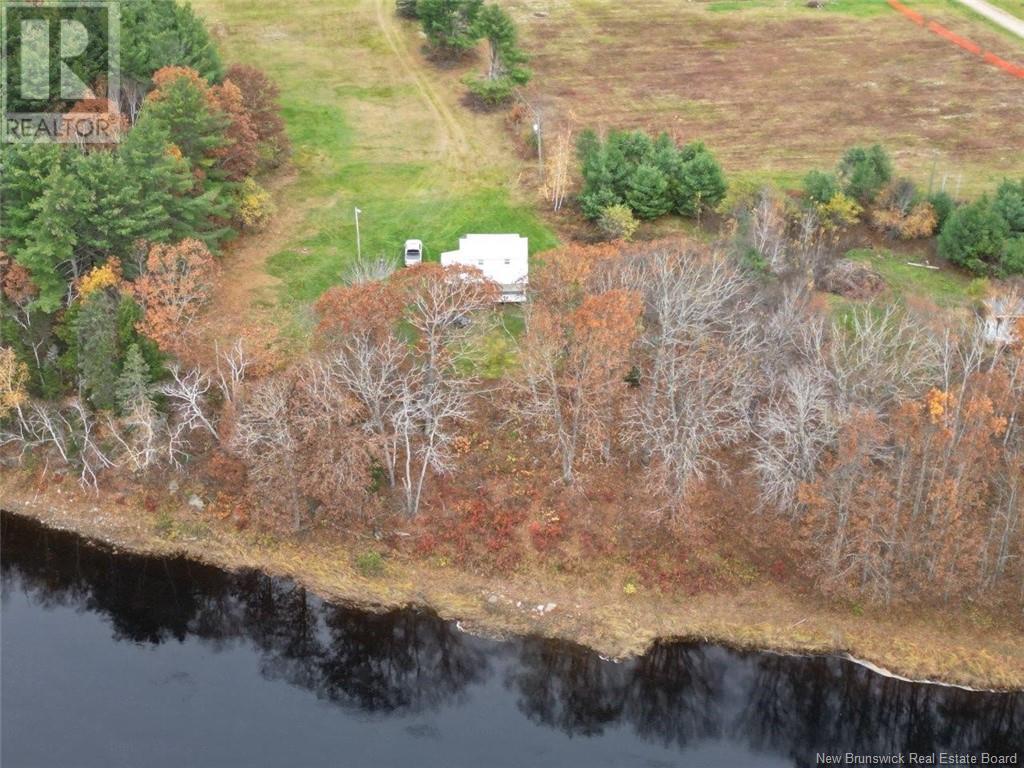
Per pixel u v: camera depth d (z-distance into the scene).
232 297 78.31
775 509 62.69
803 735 56.25
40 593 63.41
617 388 63.66
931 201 88.31
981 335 66.50
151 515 66.69
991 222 81.69
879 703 57.22
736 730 56.53
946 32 131.50
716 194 88.81
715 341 64.62
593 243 86.88
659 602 61.12
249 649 60.69
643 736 56.12
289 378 65.50
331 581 63.06
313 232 87.38
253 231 86.31
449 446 66.88
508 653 59.88
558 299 67.50
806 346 63.53
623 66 121.12
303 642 60.84
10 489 68.69
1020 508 57.78
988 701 56.69
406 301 66.06
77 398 67.81
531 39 126.75
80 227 71.44
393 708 57.34
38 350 69.88
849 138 106.00
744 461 65.94
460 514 64.56
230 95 84.88
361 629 61.22
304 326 74.38
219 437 65.69
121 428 67.12
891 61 123.56
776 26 132.88
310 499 65.31
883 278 80.38
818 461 61.12
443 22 114.81
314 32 123.31
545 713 57.19
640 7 137.50
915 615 59.34
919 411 57.88
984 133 107.12
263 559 64.31
